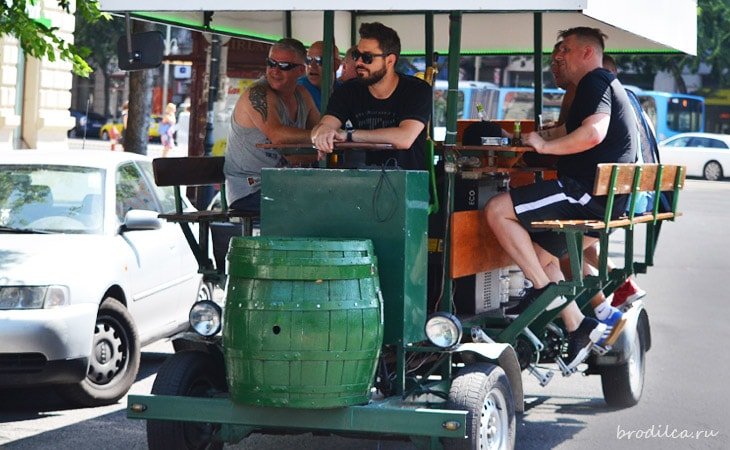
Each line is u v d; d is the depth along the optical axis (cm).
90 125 6156
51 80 2520
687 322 1523
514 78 6003
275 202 723
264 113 884
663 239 2683
